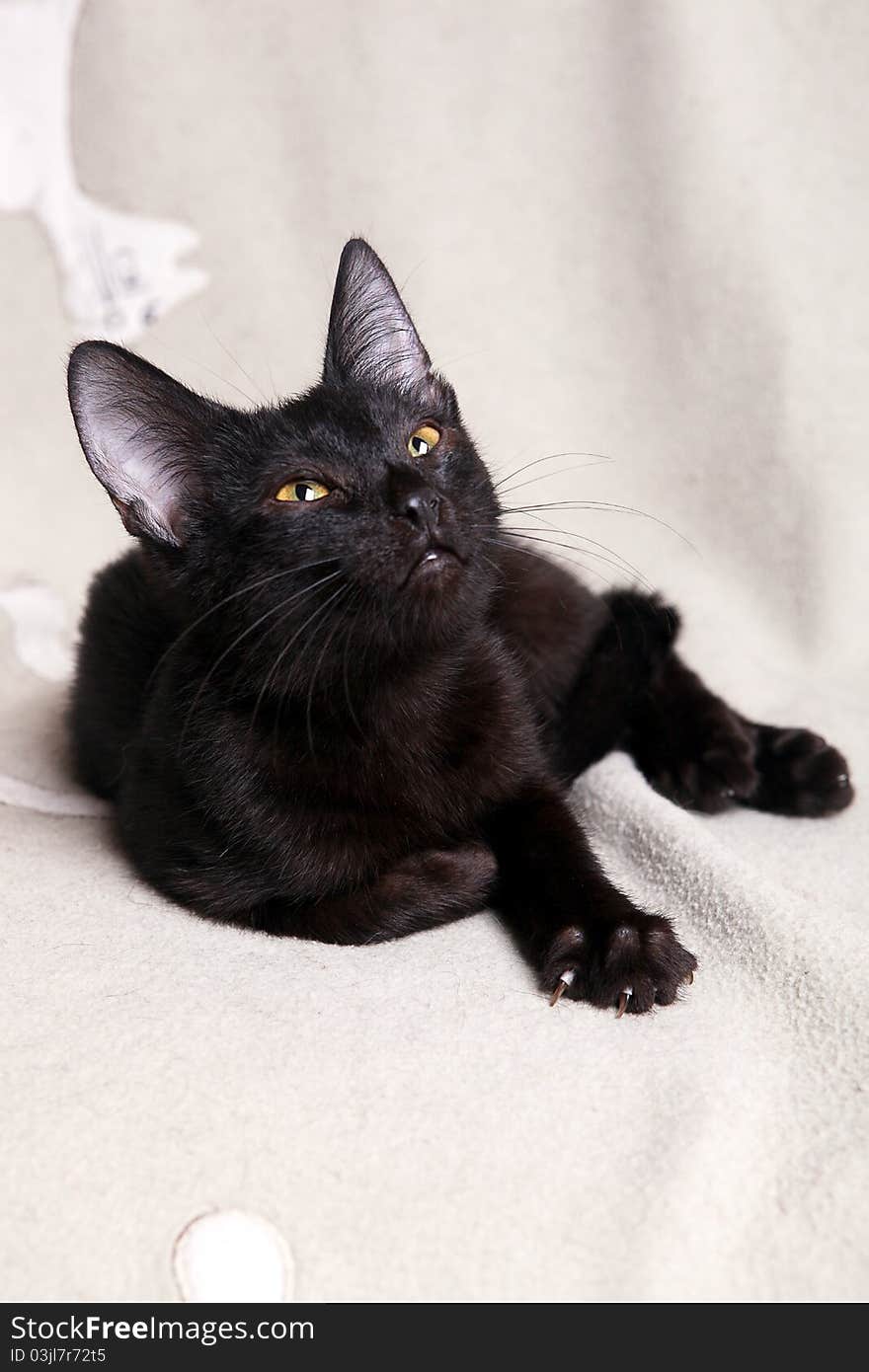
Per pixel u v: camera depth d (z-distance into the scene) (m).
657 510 0.92
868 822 0.70
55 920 0.62
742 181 0.86
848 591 0.87
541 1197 0.51
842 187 0.85
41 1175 0.51
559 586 0.72
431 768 0.63
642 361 0.91
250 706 0.62
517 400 0.93
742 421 0.89
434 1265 0.49
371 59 0.88
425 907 0.61
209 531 0.61
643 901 0.63
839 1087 0.54
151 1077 0.54
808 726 0.78
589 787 0.70
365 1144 0.52
